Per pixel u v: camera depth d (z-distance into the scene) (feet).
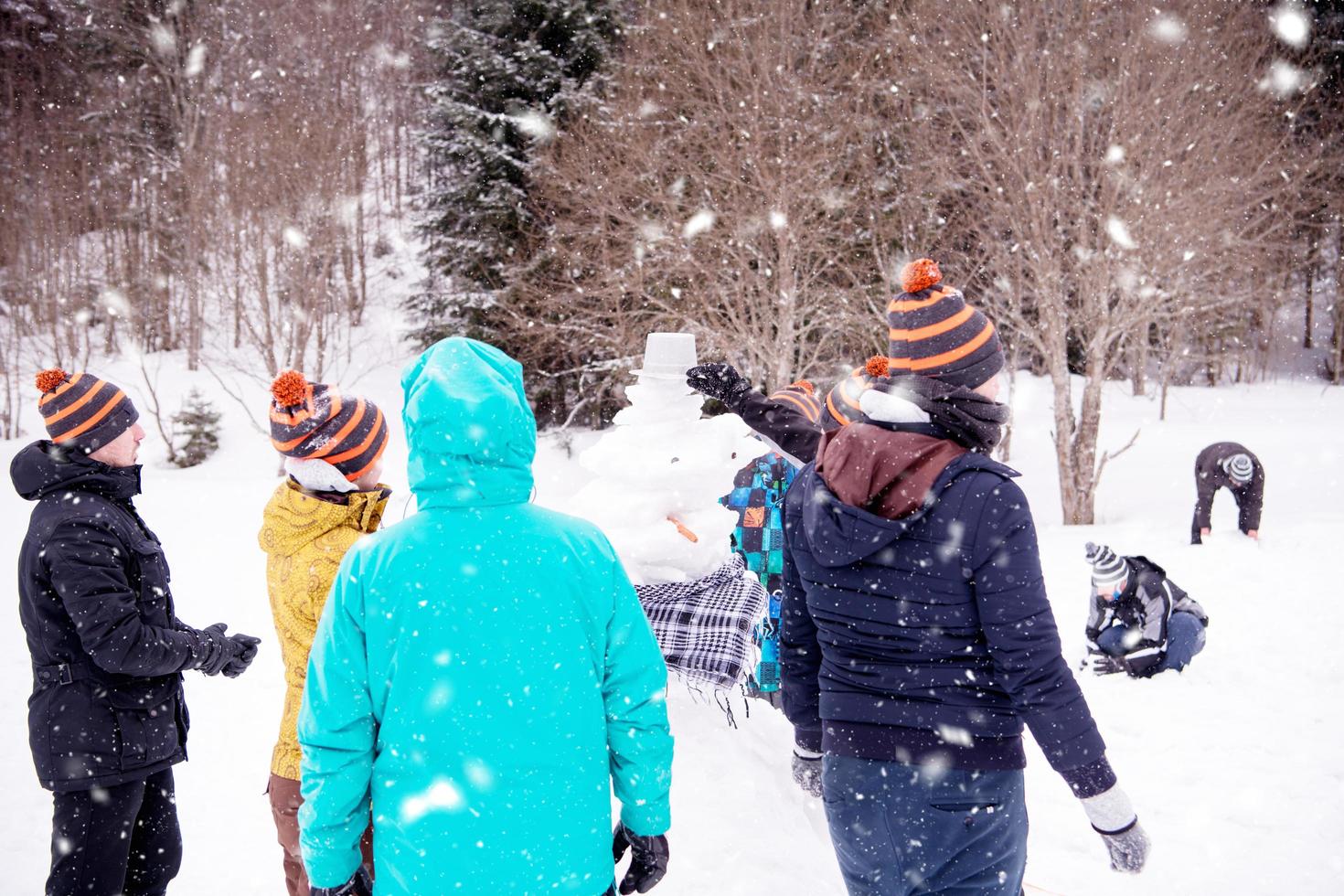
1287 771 14.14
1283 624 20.90
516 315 61.87
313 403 7.99
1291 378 102.32
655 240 51.19
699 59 51.34
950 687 6.36
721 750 10.94
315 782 5.66
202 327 93.61
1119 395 93.30
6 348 83.71
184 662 8.72
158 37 58.80
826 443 7.36
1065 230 50.24
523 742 5.55
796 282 53.52
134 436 9.12
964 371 6.73
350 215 72.74
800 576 7.16
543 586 5.70
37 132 86.48
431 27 72.33
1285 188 53.62
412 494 6.09
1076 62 46.78
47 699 8.49
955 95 49.14
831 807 6.77
